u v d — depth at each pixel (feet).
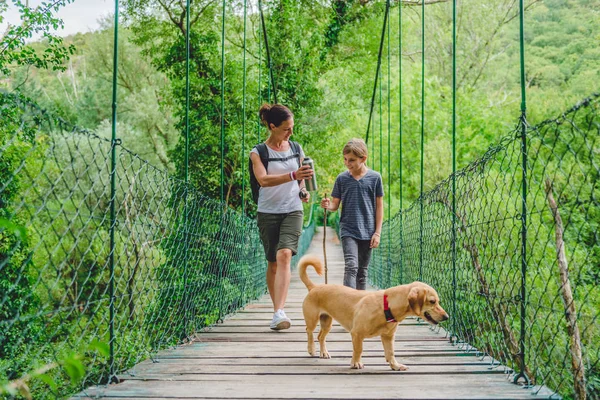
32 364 5.83
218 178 35.68
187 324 11.41
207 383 7.58
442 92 63.41
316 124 47.01
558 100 55.98
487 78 68.90
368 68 55.42
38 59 28.96
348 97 53.16
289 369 8.43
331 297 9.05
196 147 35.04
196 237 12.40
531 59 64.80
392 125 61.36
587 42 61.87
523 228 7.48
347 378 7.85
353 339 8.41
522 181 7.48
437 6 68.39
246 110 35.76
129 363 8.82
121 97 73.56
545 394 6.89
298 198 11.80
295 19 41.83
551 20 65.46
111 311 7.40
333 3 51.42
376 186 12.78
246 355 9.56
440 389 7.18
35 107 5.08
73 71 81.76
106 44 73.15
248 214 35.96
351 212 12.65
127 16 44.60
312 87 42.73
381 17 54.85
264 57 40.42
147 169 8.32
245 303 18.60
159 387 7.35
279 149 11.64
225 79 35.53
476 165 9.72
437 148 53.67
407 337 11.47
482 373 8.14
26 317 5.27
